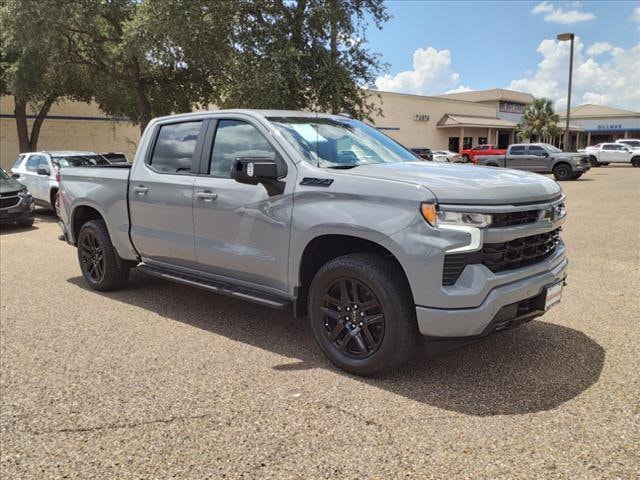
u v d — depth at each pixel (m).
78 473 2.79
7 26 16.02
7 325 5.15
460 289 3.38
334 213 3.83
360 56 17.50
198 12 15.01
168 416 3.36
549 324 4.96
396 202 3.55
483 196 3.42
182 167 5.12
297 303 4.23
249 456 2.91
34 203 13.55
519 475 2.69
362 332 3.87
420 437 3.06
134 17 15.57
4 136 27.12
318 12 16.19
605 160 39.25
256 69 16.22
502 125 54.59
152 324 5.16
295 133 4.48
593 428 3.12
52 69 17.52
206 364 4.16
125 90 19.89
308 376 3.92
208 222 4.75
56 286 6.67
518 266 3.70
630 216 12.19
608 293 5.96
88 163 14.62
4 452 3.00
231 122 4.80
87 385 3.81
